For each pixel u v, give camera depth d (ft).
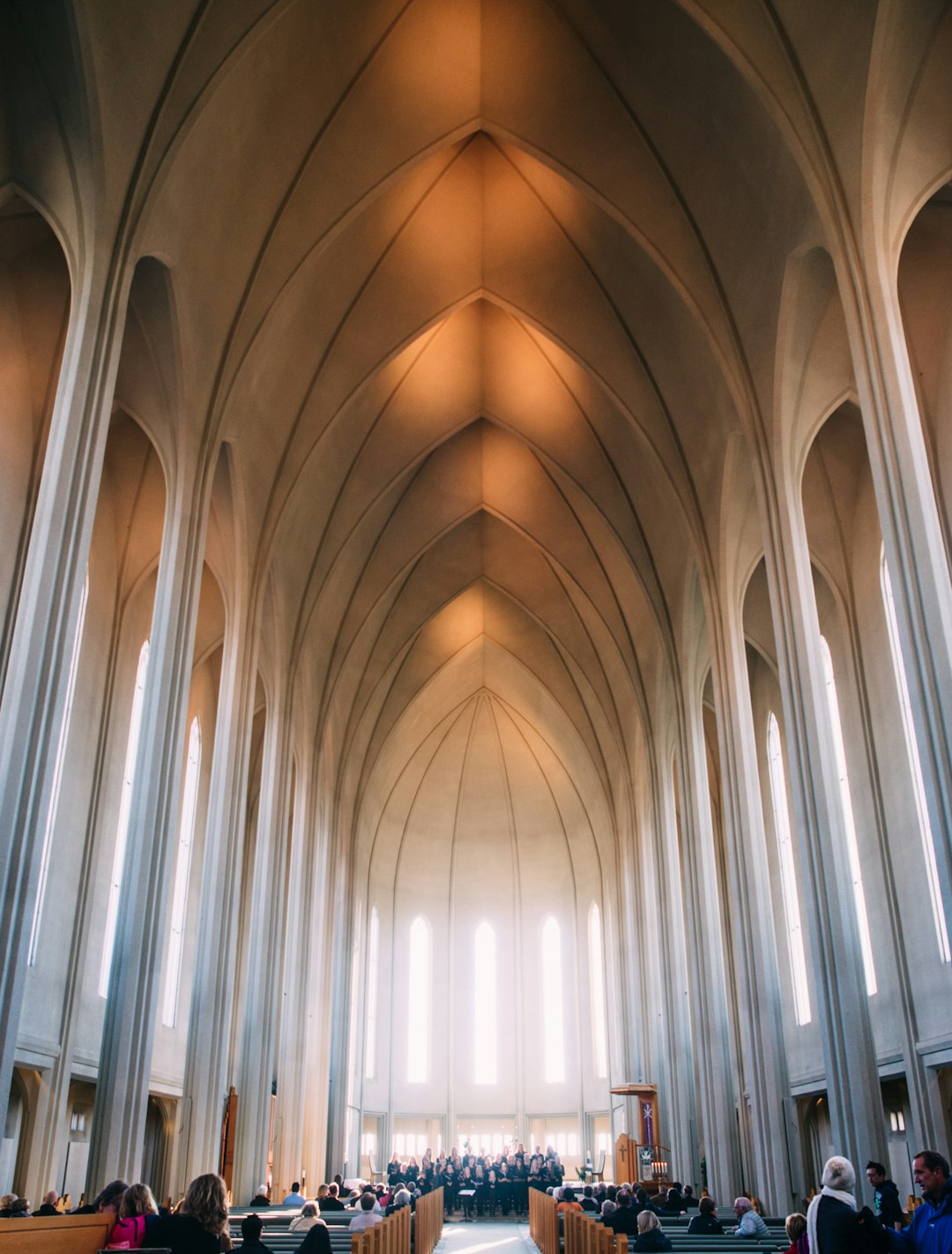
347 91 53.93
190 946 81.20
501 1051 123.95
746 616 81.87
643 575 80.69
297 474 68.03
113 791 66.90
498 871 129.70
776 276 52.16
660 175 55.77
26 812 35.04
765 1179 55.83
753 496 65.21
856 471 66.39
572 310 67.72
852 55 41.63
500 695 121.39
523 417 80.02
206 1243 19.29
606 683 102.63
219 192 50.72
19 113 40.78
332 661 91.35
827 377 54.44
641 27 50.47
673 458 68.18
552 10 52.39
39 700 36.11
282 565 75.10
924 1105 57.26
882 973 63.82
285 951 82.94
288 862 86.02
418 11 51.88
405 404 77.10
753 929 59.41
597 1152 117.29
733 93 48.44
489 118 58.08
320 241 58.18
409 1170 100.99
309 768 88.38
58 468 38.45
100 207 41.19
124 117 42.11
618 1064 108.99
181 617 51.24
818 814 48.29
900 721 61.21
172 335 51.34
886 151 41.32
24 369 53.11
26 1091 57.11
